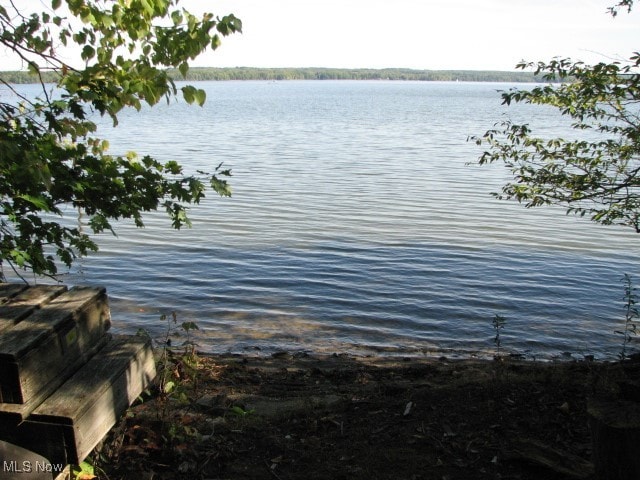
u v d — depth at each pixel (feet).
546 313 36.40
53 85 15.16
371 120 243.60
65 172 14.42
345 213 64.85
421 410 15.20
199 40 14.39
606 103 18.60
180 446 12.32
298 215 63.46
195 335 31.81
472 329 33.83
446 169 101.86
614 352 30.66
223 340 31.24
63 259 16.42
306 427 14.37
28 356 8.77
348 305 37.19
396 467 12.28
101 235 52.37
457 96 637.30
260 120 235.61
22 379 8.61
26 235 14.98
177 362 19.92
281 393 19.15
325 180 88.48
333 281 41.73
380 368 25.45
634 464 10.07
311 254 48.39
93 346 10.86
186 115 268.41
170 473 11.63
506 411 14.89
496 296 39.24
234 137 161.99
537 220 62.08
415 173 96.73
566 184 19.62
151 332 32.07
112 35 14.98
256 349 29.96
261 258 46.96
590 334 33.24
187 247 49.55
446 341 32.01
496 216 63.98
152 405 14.48
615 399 11.21
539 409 14.98
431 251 49.90
